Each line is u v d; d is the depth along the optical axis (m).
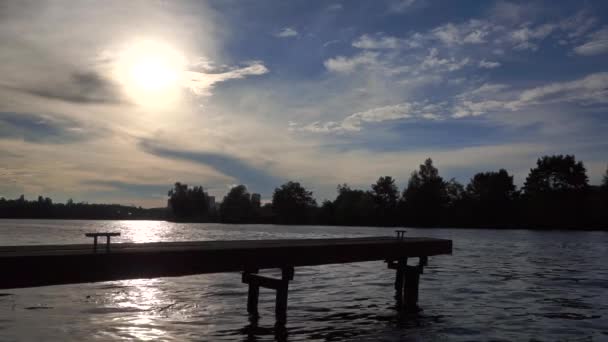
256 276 13.42
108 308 13.83
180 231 97.31
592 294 17.81
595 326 12.53
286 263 12.84
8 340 10.21
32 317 12.45
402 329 11.98
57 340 10.29
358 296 16.97
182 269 10.70
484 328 12.18
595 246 52.47
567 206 119.38
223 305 14.55
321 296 16.83
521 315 13.84
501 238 72.81
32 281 8.75
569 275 23.94
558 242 61.25
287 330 11.64
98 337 10.61
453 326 12.38
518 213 125.25
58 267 9.04
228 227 137.12
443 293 17.84
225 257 11.48
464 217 130.50
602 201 115.56
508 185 130.62
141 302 14.86
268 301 15.43
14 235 62.28
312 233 84.69
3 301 14.53
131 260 9.93
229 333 11.25
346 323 12.58
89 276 9.39
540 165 125.88
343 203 151.62
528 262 31.69
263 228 125.88
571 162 122.50
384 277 22.41
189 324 12.05
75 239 53.28
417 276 16.28
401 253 16.27
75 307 13.88
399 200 145.75
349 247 14.55
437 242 17.92
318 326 12.15
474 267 27.88
